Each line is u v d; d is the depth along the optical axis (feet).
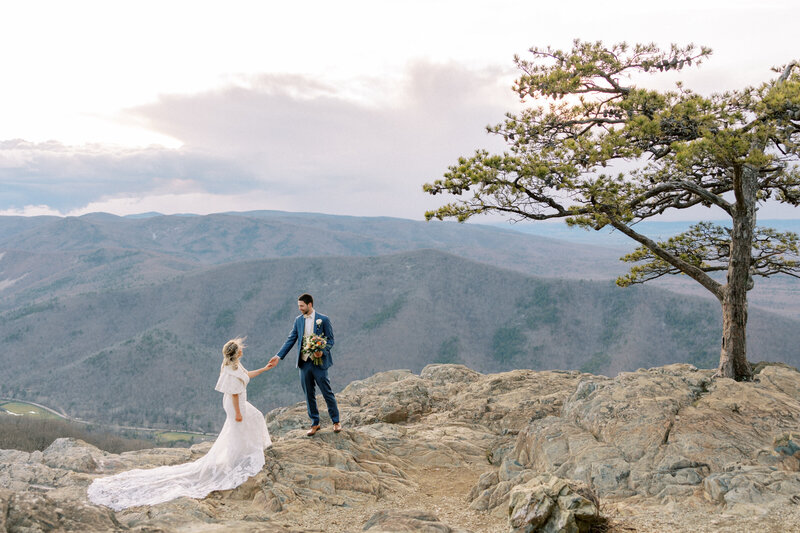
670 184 37.50
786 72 37.70
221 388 22.47
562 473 23.80
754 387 30.07
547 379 46.16
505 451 31.24
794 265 44.98
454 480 26.89
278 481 22.06
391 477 25.45
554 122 45.03
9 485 20.53
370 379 54.08
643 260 51.90
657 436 24.70
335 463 24.79
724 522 17.56
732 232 36.29
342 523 19.52
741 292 35.68
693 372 38.14
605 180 36.58
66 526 12.53
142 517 17.80
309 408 27.99
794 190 45.34
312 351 26.63
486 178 34.76
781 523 16.85
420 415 41.88
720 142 30.14
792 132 31.09
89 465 23.39
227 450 22.29
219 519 18.28
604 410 27.66
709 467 22.21
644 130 34.24
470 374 53.62
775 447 22.68
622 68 43.68
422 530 16.38
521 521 17.21
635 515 19.04
